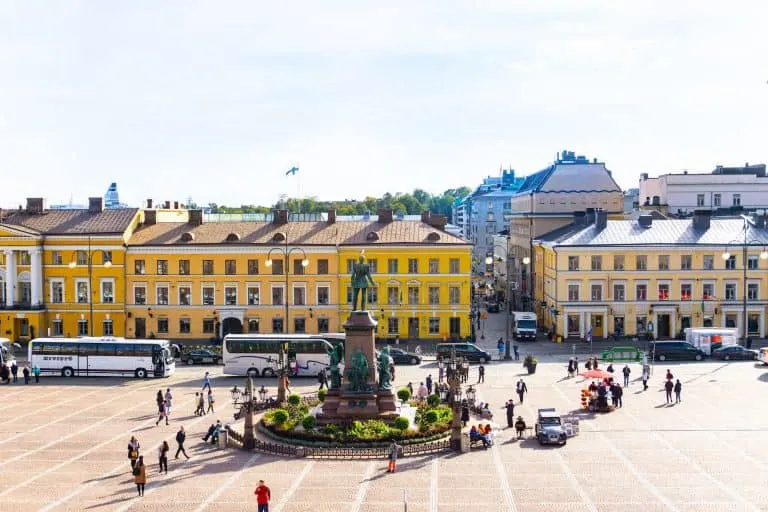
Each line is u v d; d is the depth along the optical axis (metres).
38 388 78.38
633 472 47.91
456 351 90.31
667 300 104.81
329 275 104.75
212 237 106.94
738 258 104.44
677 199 153.00
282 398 66.75
